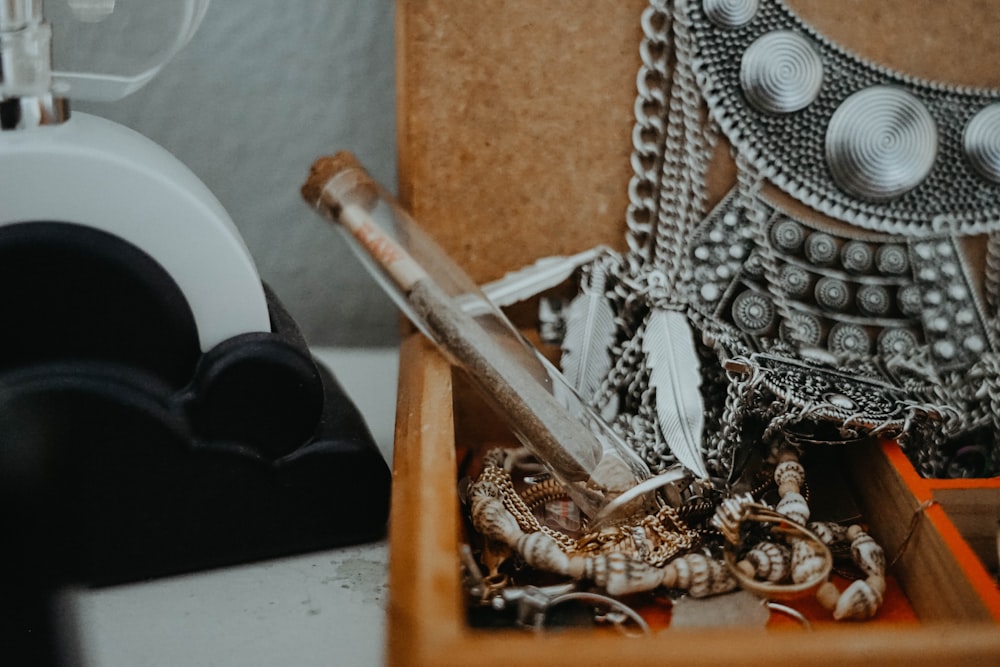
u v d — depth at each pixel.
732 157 0.45
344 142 0.50
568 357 0.44
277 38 0.49
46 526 0.39
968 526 0.40
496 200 0.46
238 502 0.40
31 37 0.38
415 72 0.44
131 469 0.39
